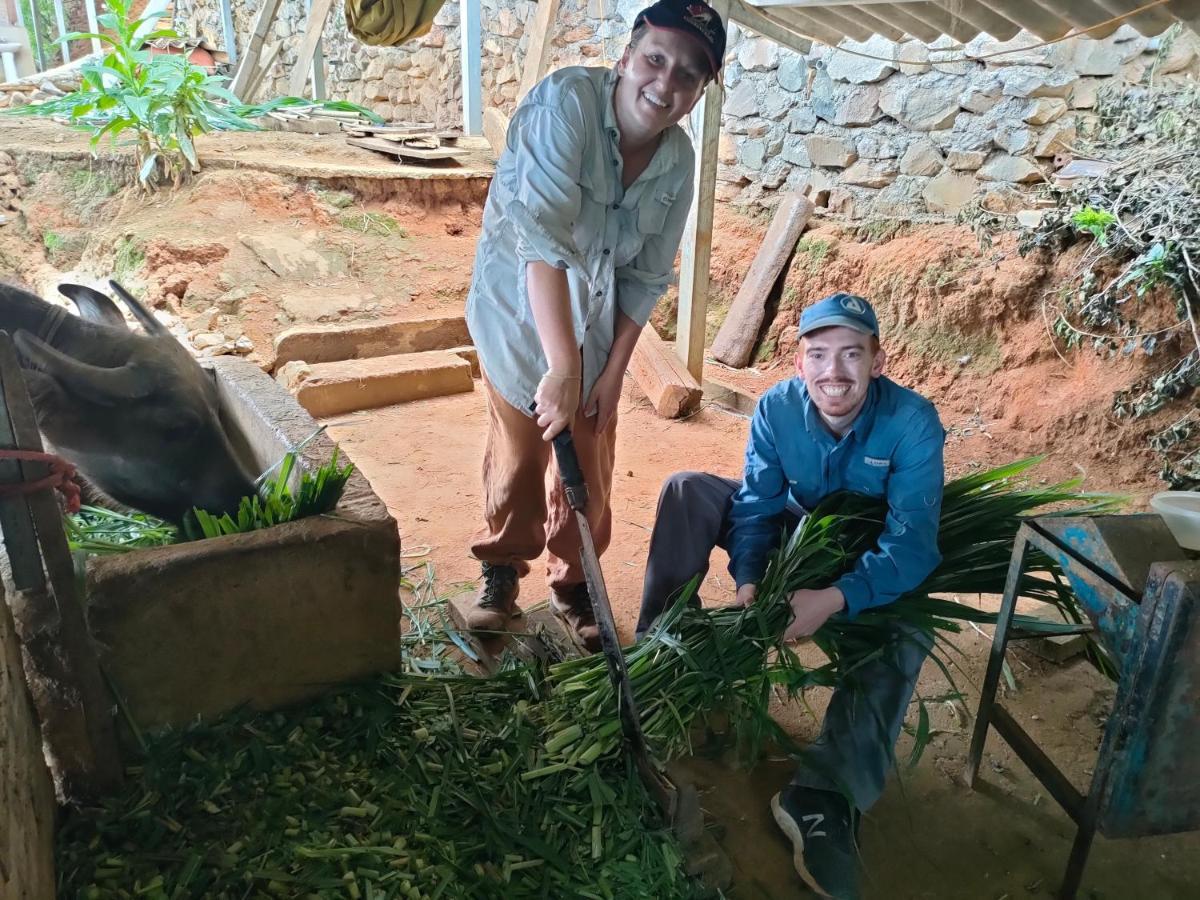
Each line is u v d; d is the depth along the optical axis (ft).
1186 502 7.17
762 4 13.52
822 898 7.09
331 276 20.36
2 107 30.63
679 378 17.53
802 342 7.66
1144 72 15.48
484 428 16.60
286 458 7.77
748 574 8.21
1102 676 9.89
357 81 35.99
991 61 17.15
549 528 9.72
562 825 6.85
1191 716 6.12
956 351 17.22
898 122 18.76
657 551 8.82
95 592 6.37
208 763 6.91
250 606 7.02
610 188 7.73
